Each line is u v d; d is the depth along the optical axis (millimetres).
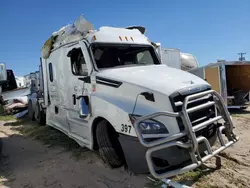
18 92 14570
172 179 4160
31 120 11312
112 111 4219
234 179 4141
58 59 6688
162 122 3723
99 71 4957
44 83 8125
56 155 5875
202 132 4082
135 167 3928
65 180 4449
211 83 12219
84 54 5219
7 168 5219
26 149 6574
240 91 12969
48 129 8844
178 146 3645
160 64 5930
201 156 4016
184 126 3639
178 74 4680
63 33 6480
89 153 5777
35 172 4898
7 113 13531
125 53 5641
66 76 6172
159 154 3660
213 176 4258
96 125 4844
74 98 5766
